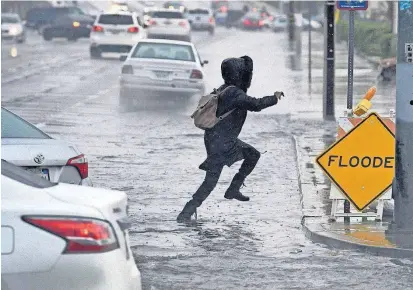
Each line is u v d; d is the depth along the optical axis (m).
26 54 107.25
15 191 13.40
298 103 59.34
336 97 62.50
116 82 73.31
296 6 135.00
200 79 56.56
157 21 119.50
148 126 47.56
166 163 36.25
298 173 33.38
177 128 46.97
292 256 21.59
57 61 96.44
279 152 39.25
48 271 12.94
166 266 20.56
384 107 56.19
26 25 161.75
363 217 24.95
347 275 19.89
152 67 56.28
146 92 56.47
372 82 74.38
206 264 20.80
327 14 49.22
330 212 26.16
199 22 168.50
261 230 24.61
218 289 18.81
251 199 29.12
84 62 95.25
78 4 194.75
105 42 100.31
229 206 27.94
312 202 27.80
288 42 133.38
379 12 148.62
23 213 13.01
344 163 24.53
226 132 25.38
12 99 59.91
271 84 73.31
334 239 22.59
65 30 137.12
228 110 25.33
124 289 13.38
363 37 108.00
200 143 41.97
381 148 24.45
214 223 25.47
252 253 21.91
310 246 22.70
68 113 52.69
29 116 50.91
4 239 12.93
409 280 19.52
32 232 12.97
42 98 60.81
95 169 34.62
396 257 21.48
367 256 21.56
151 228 24.67
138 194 29.81
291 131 45.84
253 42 138.25
